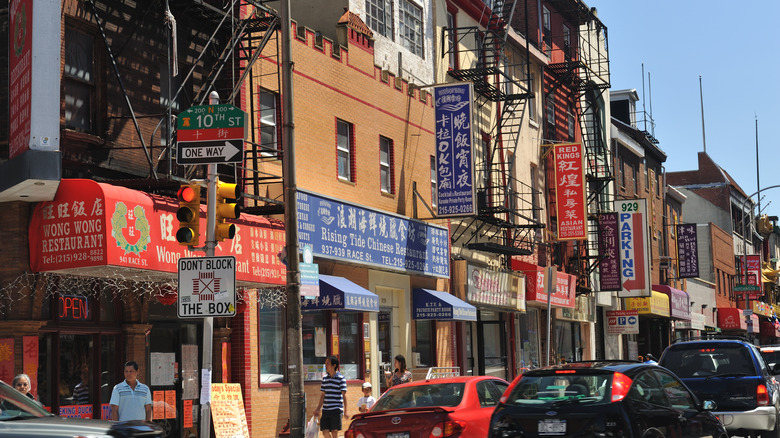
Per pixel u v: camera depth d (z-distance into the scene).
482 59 46.16
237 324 27.02
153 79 25.28
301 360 21.22
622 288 56.06
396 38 38.62
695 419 17.52
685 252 77.81
